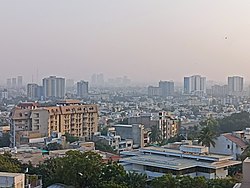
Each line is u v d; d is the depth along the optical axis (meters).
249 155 102.06
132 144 175.12
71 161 85.38
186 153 100.19
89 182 85.25
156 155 104.81
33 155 117.94
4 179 71.62
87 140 173.12
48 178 91.56
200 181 76.50
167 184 76.50
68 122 196.25
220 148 131.12
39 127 183.38
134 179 83.12
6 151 121.44
